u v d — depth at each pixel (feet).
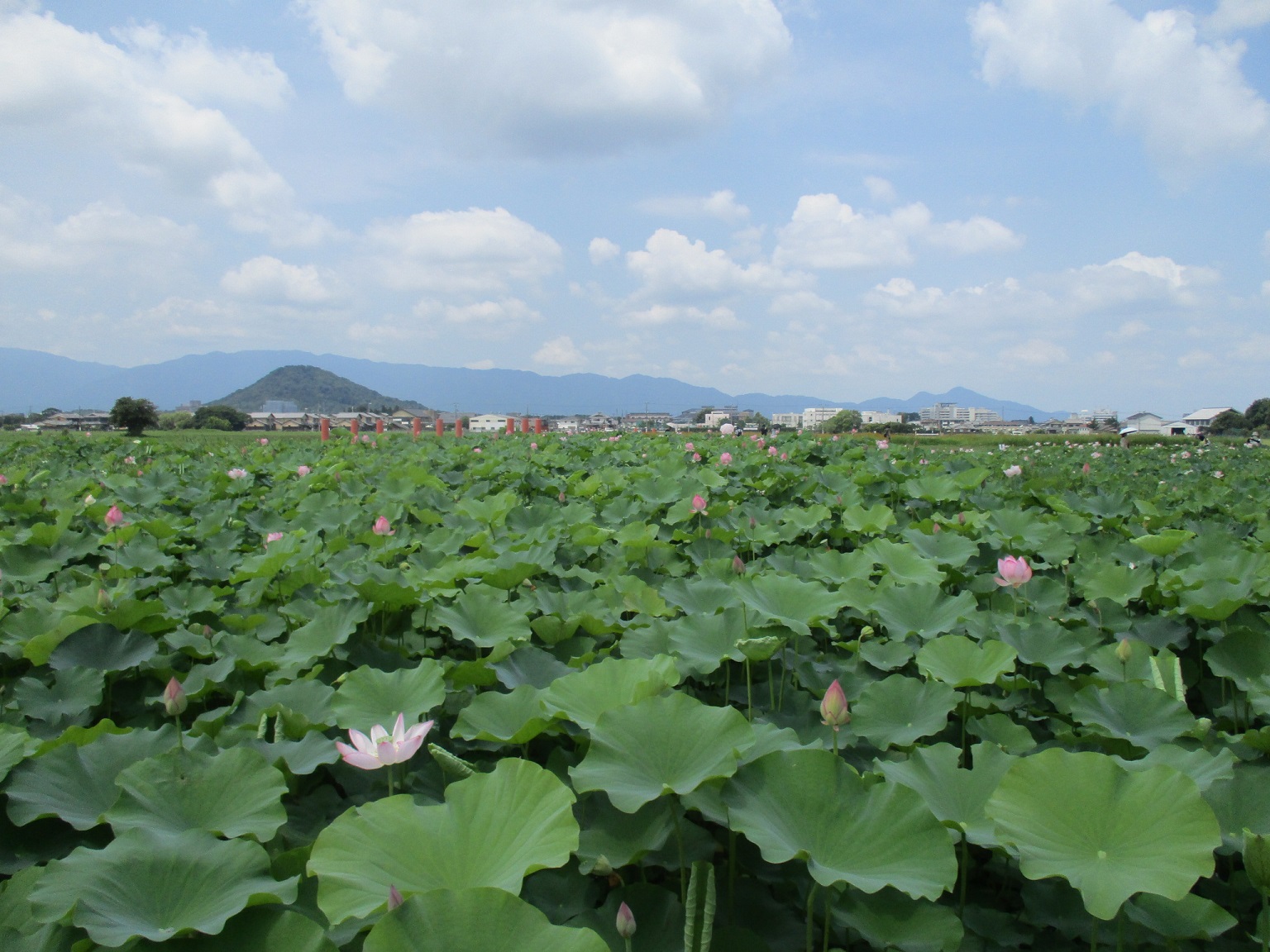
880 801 7.07
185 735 9.27
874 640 13.47
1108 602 15.20
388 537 20.79
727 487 30.32
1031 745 10.36
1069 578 18.43
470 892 5.33
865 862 6.79
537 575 17.90
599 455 41.37
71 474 35.22
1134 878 6.22
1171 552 17.87
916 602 14.03
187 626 14.35
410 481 30.07
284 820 7.52
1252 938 7.36
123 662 11.87
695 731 7.82
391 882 6.14
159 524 20.74
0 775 7.90
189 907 6.15
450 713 10.68
